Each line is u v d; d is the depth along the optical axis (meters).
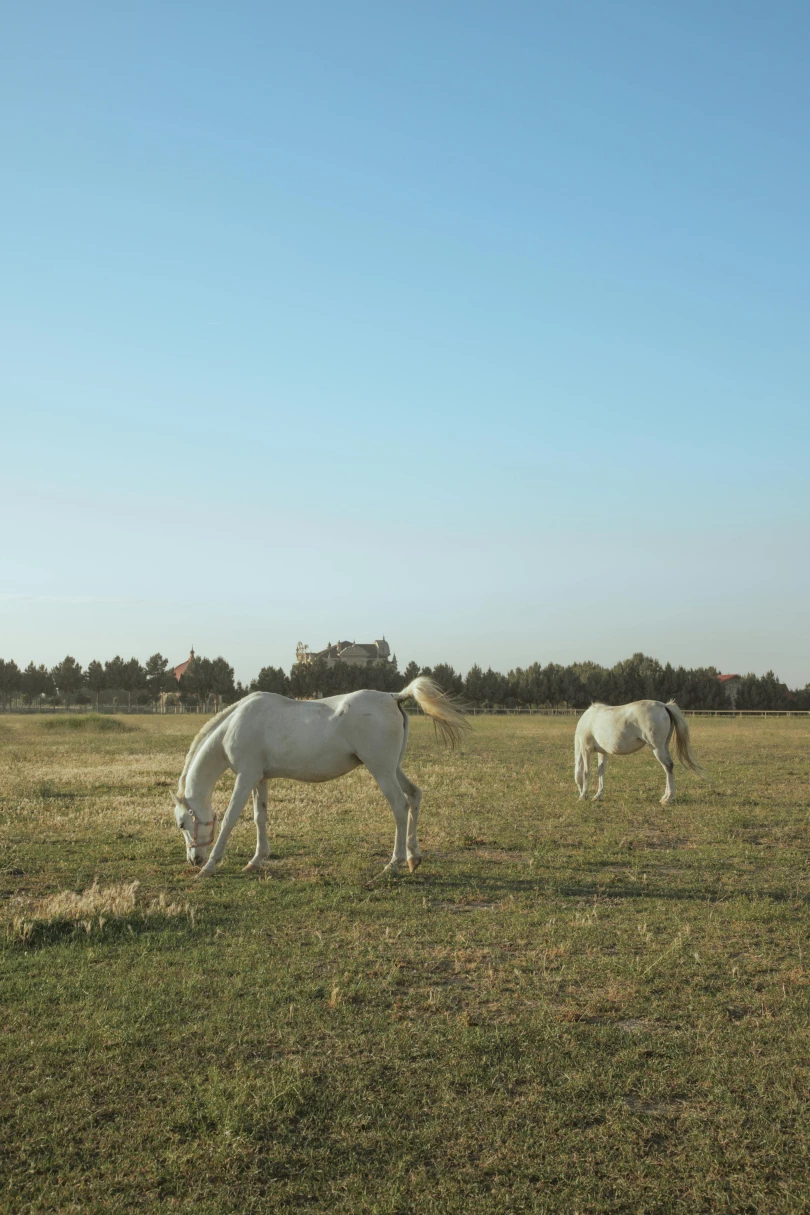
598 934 7.34
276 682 97.44
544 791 17.62
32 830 12.90
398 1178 3.80
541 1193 3.70
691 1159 3.94
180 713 100.12
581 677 94.81
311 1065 4.82
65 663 119.56
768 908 8.12
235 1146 3.99
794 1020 5.46
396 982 6.21
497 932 7.40
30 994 5.95
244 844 11.86
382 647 145.75
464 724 10.52
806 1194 3.68
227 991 5.97
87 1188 3.73
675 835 12.45
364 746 9.98
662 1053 4.97
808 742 34.12
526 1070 4.75
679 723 15.82
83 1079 4.67
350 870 10.03
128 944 7.10
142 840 12.15
